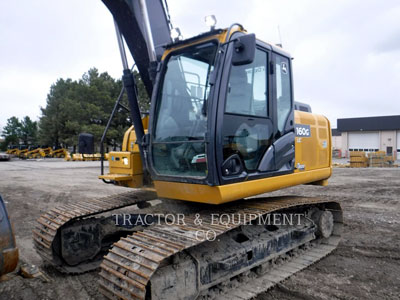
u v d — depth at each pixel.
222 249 3.49
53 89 50.59
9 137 69.62
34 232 4.30
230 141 3.39
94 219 4.51
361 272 4.17
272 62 3.97
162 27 4.42
